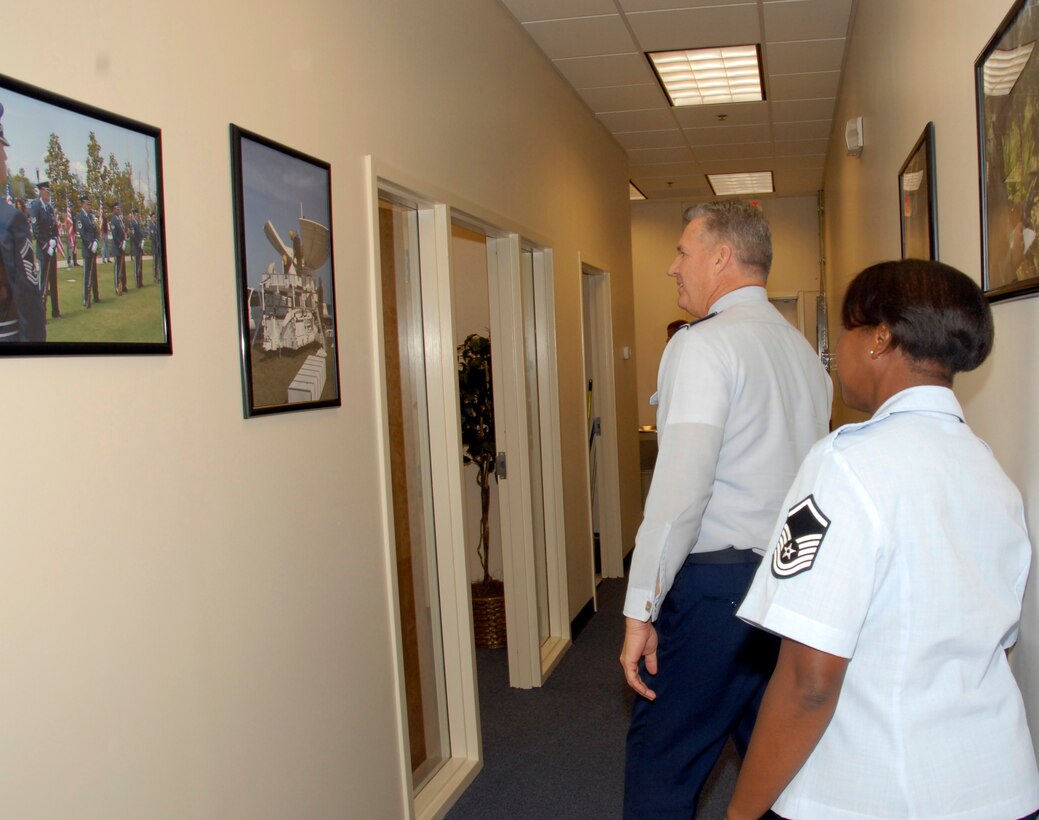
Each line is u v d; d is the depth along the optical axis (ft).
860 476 3.38
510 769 10.13
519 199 12.66
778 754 3.44
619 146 21.21
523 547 12.59
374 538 7.80
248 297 5.93
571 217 15.85
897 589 3.34
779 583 3.44
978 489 3.44
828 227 25.88
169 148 5.21
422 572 9.77
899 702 3.36
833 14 13.48
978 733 3.37
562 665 13.57
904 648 3.35
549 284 14.14
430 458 9.96
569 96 16.03
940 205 7.19
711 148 22.54
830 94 18.06
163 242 5.11
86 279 4.54
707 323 5.80
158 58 5.14
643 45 14.34
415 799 9.16
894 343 3.62
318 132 6.97
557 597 14.33
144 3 5.03
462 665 10.09
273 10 6.37
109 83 4.74
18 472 4.16
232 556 5.76
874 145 11.87
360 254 7.64
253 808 5.90
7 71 4.09
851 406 4.00
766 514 5.67
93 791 4.54
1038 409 4.64
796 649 3.38
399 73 8.57
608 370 19.01
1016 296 4.91
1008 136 4.91
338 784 7.05
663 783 5.92
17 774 4.11
